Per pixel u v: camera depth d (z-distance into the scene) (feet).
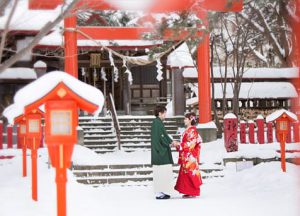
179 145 42.68
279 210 32.37
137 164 54.24
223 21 90.89
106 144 73.36
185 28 48.29
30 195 34.04
